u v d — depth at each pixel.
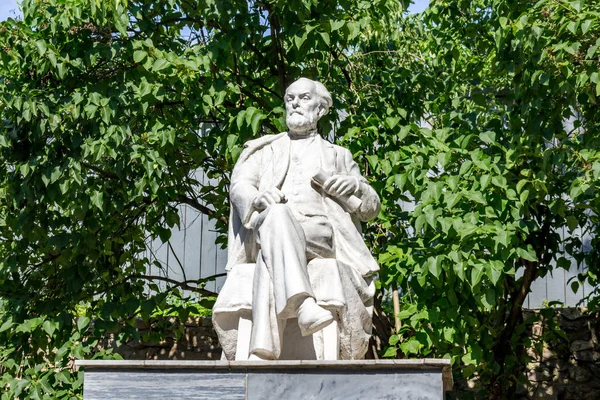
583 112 9.05
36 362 9.13
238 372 5.94
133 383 5.94
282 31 9.48
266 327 6.20
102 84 8.79
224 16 8.89
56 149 8.77
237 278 6.60
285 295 6.11
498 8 8.63
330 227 6.72
